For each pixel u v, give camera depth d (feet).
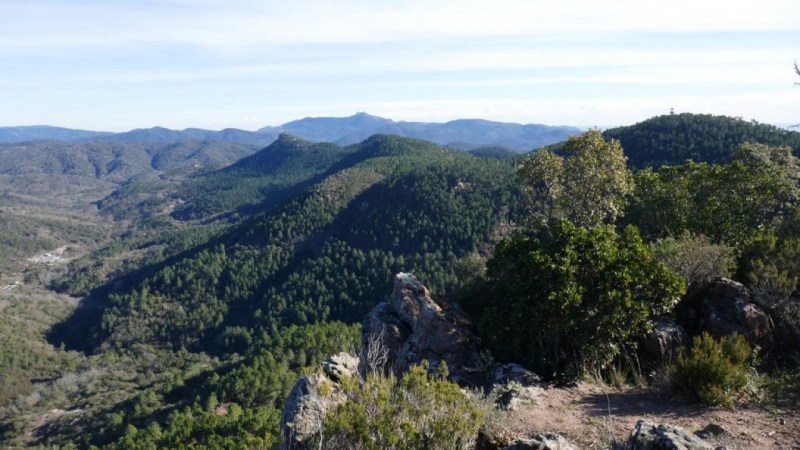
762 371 34.40
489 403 28.32
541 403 31.09
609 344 36.60
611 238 41.39
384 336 47.21
